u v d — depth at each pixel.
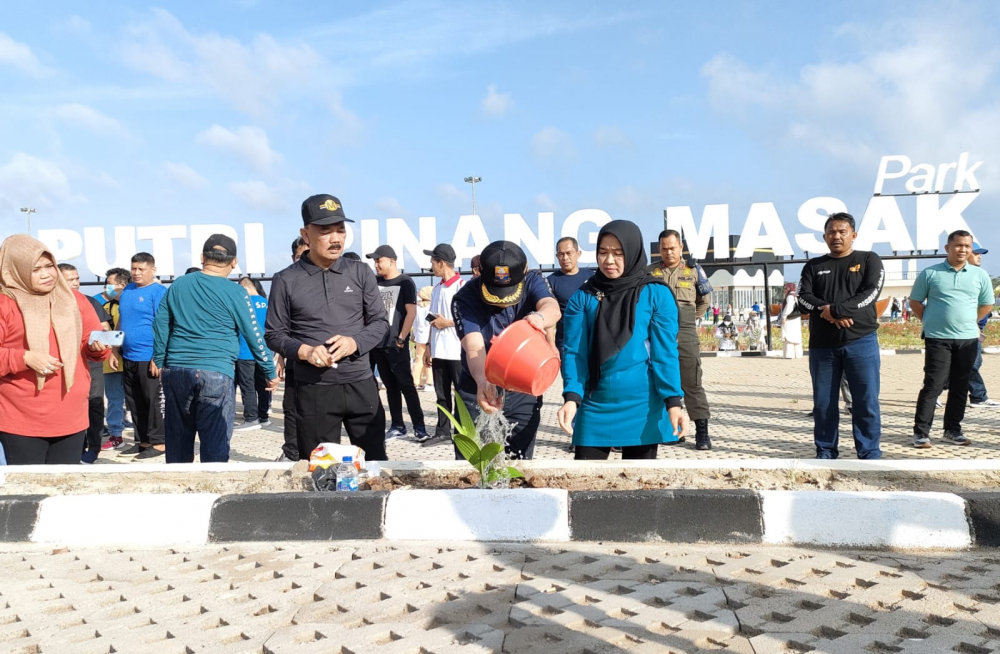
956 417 7.20
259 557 3.49
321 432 4.71
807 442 7.61
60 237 19.25
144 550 3.71
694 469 4.24
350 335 4.72
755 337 21.55
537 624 2.55
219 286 5.29
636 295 4.17
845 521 3.49
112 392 8.70
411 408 8.37
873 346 5.85
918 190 18.72
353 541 3.70
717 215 19.38
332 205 4.59
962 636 2.42
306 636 2.54
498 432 4.18
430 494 3.74
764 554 3.34
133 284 8.15
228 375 5.36
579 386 4.20
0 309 4.48
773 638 2.41
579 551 3.44
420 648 2.43
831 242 6.07
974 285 7.00
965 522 3.43
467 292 4.45
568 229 18.95
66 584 3.19
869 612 2.64
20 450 4.59
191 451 5.39
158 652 2.47
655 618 2.59
